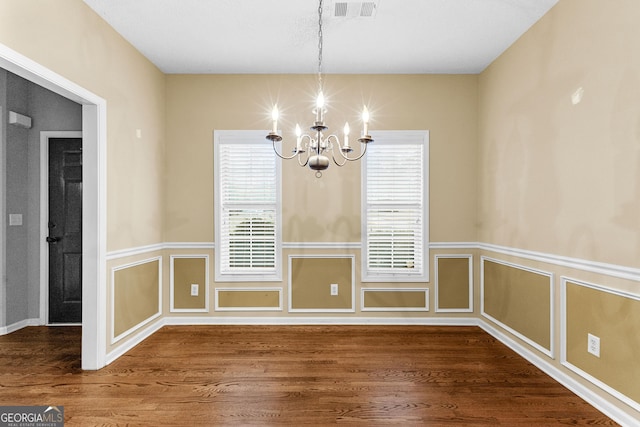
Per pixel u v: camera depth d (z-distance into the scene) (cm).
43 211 423
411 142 429
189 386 277
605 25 237
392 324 430
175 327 421
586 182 255
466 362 322
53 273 426
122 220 341
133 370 305
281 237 429
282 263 429
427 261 428
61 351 347
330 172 429
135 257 365
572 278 268
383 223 432
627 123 221
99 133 305
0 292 395
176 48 367
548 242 297
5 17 215
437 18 312
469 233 429
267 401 255
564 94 278
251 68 415
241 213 433
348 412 242
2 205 398
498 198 380
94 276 305
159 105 417
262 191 432
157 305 414
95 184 305
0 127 398
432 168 429
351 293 431
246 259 434
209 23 322
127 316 351
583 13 257
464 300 430
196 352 344
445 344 366
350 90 429
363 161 427
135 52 366
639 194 214
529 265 324
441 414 240
